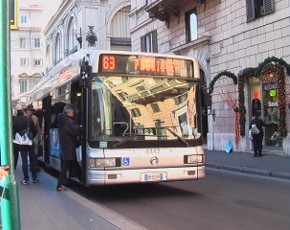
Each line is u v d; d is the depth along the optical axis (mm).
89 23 43688
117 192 10195
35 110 15953
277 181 11828
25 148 10836
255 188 10633
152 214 7809
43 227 6223
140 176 8750
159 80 9266
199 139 9367
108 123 8781
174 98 9320
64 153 9688
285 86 16500
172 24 25609
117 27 45250
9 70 4070
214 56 21250
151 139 8938
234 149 19594
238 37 19375
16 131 10773
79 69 9695
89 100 8781
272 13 17219
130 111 8930
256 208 8180
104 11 44125
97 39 43750
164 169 8930
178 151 9086
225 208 8227
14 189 4074
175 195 9711
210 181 11953
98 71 8844
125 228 6137
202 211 7988
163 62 9352
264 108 18000
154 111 9102
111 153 8641
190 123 9375
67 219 6719
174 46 25438
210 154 19250
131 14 31250
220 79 20562
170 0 23750
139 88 9086
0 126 4031
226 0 20172
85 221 6582
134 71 9094
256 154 16969
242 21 19062
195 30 23391
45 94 14844
